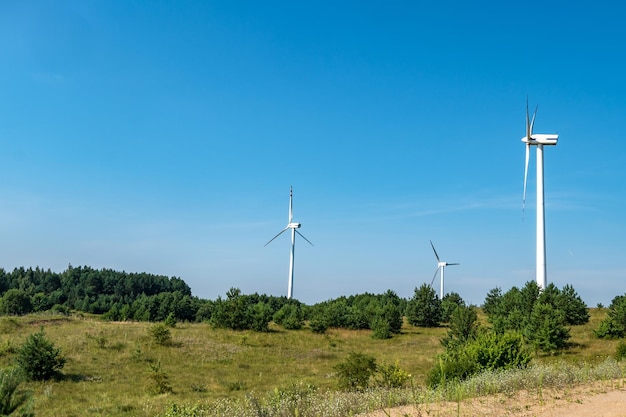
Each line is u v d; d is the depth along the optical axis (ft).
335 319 220.84
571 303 191.83
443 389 50.39
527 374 55.06
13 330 153.99
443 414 39.73
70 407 86.43
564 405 42.37
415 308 233.14
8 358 118.83
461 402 44.11
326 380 111.45
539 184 183.32
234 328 192.44
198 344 155.63
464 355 73.20
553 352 135.95
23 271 443.32
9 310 304.91
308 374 124.36
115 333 156.66
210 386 107.45
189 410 57.00
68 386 103.09
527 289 193.57
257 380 115.14
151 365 123.85
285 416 43.75
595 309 243.81
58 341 140.77
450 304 250.16
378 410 43.04
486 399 45.57
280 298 297.74
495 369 68.80
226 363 136.56
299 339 182.60
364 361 92.43
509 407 41.93
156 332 150.00
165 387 100.53
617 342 149.18
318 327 200.85
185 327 193.47
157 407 84.07
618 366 65.77
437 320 232.53
